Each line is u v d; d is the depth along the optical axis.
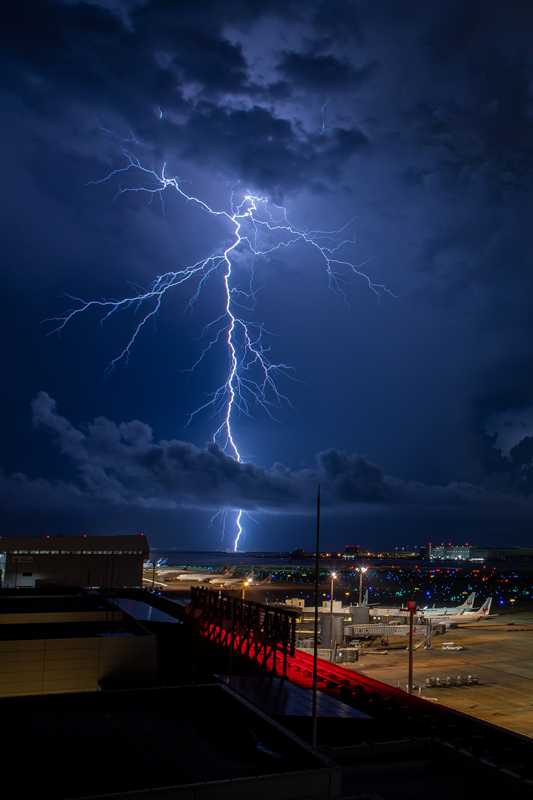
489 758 15.94
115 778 10.22
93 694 14.52
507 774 14.30
